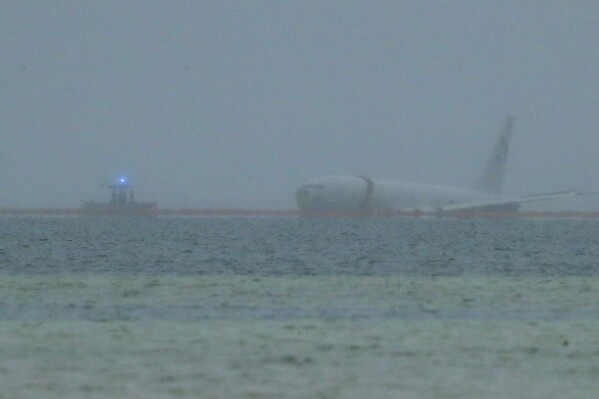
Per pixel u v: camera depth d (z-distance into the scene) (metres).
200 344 122.31
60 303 167.38
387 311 158.50
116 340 124.88
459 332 134.12
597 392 96.50
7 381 99.50
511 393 95.88
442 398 93.69
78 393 94.19
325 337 128.75
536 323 143.62
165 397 92.94
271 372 104.94
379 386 98.56
